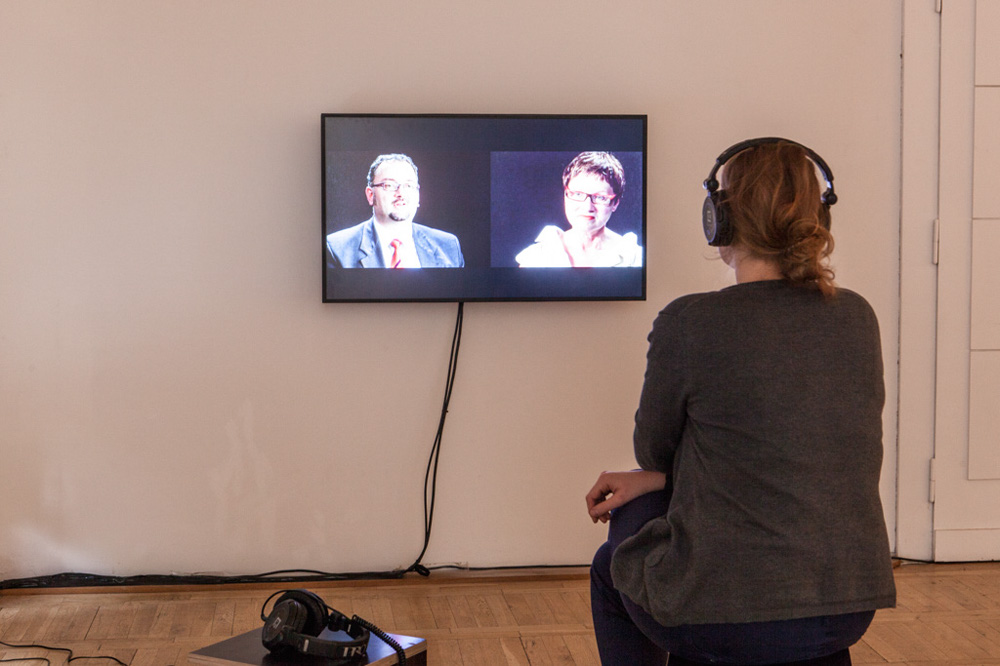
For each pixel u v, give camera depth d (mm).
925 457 3570
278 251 3303
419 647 1733
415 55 3314
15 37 3170
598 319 3439
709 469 1427
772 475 1387
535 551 3465
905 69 3477
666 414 1493
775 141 1537
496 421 3424
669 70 3400
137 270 3262
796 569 1366
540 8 3350
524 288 3295
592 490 1734
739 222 1497
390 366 3373
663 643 1518
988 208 3520
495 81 3344
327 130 3195
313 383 3346
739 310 1435
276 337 3324
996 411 3561
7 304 3219
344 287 3238
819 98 3463
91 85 3203
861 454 1428
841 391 1425
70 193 3221
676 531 1452
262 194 3287
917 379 3549
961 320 3541
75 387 3264
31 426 3256
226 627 2916
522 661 2650
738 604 1365
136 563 3316
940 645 2779
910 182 3502
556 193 3281
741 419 1403
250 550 3355
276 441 3344
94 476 3289
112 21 3199
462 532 3438
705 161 3430
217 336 3301
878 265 3525
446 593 3240
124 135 3227
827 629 1402
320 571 3385
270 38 3258
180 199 3260
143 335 3277
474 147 3248
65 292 3240
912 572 3486
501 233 3275
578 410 3451
